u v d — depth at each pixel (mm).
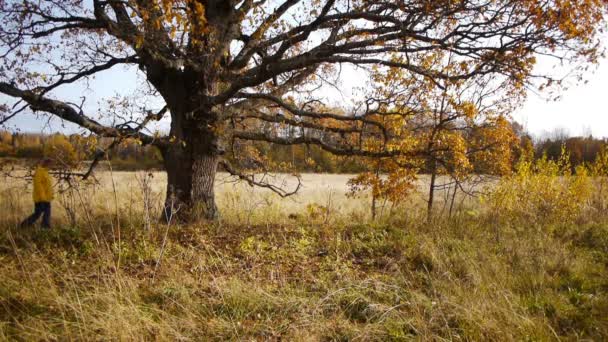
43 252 7516
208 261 7316
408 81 11172
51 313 5152
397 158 11266
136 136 9938
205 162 11047
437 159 10797
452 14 8898
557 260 7516
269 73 9359
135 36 9031
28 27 10070
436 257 7312
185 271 6773
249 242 8219
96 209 10438
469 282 6445
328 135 11844
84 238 8148
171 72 10758
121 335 4621
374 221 10641
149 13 8234
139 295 5797
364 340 4789
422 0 8852
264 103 11586
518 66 9102
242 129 12781
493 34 9203
